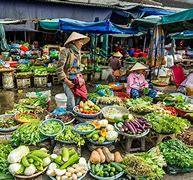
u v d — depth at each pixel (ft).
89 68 31.01
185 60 38.73
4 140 12.69
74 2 34.37
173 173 11.73
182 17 17.71
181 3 52.01
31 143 11.76
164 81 26.32
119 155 11.78
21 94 24.94
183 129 13.64
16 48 32.65
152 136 13.97
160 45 22.75
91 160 11.30
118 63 30.78
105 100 16.28
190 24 20.61
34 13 32.73
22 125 12.65
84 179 10.82
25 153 10.42
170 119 14.01
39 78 27.73
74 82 15.15
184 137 13.89
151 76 25.17
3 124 13.56
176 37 33.50
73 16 35.37
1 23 27.12
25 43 34.53
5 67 26.30
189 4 52.65
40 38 38.17
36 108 16.60
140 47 43.70
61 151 11.35
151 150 12.23
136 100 16.88
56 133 12.20
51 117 14.39
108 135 12.23
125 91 21.09
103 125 12.93
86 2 36.68
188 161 11.36
